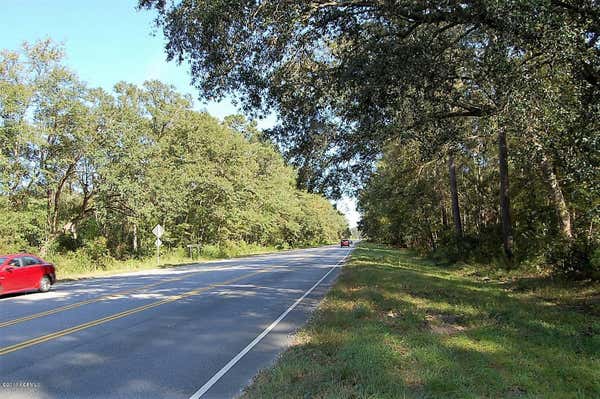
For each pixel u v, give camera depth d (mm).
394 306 11211
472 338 7922
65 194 37156
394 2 9258
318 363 6453
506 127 10797
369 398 4902
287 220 77625
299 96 12562
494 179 30500
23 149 28953
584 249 14945
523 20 7961
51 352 7613
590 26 8648
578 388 5367
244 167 52938
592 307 11039
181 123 45125
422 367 6012
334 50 12438
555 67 9227
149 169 34750
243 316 10914
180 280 20391
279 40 10539
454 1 8938
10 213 27656
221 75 11195
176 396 5488
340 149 14453
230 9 9547
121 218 36719
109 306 12602
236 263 34250
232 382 6004
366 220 71188
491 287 15602
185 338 8602
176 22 10438
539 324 8891
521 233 22422
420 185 33656
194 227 52125
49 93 29094
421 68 9867
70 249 35750
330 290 15234
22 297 15367
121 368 6676
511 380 5652
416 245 46125
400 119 13336
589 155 9609
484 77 10203
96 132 32281
